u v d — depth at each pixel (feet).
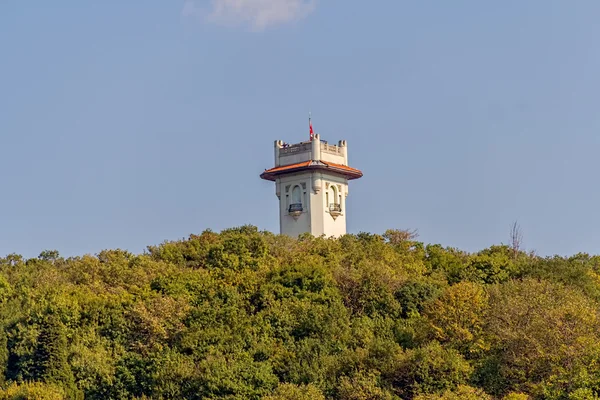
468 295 304.30
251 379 282.36
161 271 365.20
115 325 321.11
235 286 343.87
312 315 315.37
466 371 277.23
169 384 286.25
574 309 283.38
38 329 313.12
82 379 300.61
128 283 359.46
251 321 318.86
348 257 375.86
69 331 317.22
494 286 331.36
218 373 282.15
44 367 304.09
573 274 361.10
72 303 326.65
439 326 301.22
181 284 345.10
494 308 303.89
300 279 342.23
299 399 263.49
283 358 297.33
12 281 369.30
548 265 376.48
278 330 313.53
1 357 310.45
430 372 276.00
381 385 275.59
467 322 299.38
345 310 324.80
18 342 310.24
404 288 339.36
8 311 329.11
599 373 261.03
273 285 340.18
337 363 285.64
